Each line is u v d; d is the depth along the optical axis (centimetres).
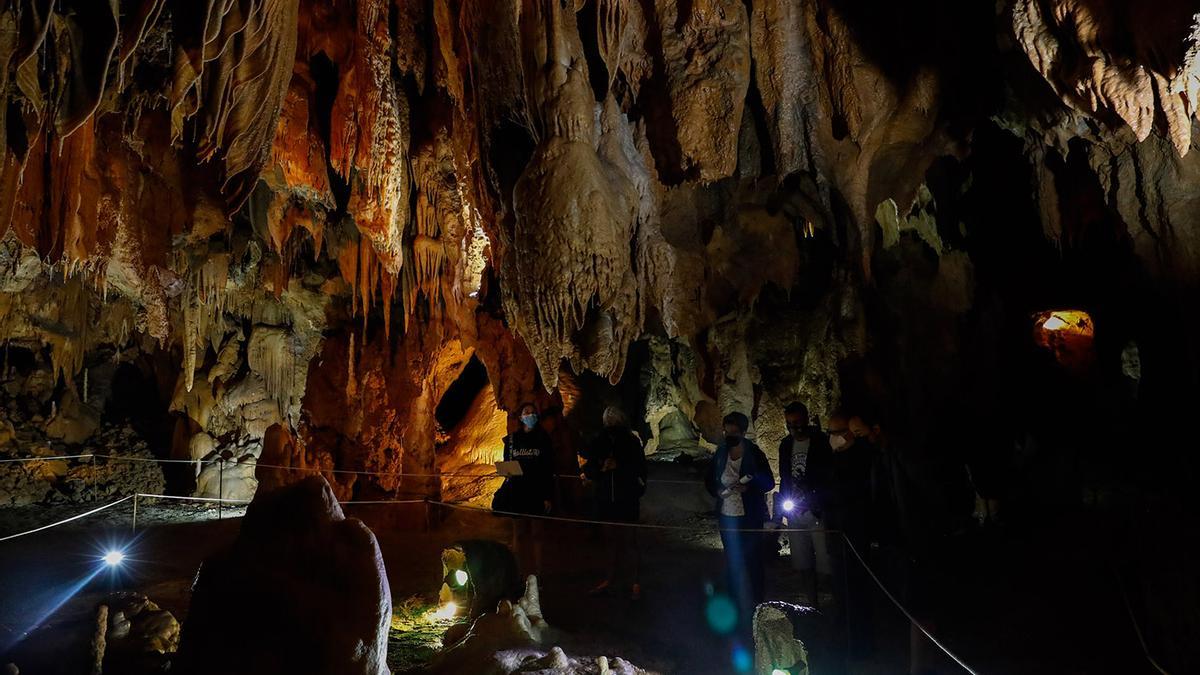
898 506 465
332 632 268
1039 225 796
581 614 550
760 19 595
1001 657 441
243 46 470
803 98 611
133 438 1331
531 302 586
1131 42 372
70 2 383
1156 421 667
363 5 697
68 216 590
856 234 702
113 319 1244
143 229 745
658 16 557
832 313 834
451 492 1138
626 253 594
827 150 625
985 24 564
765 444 866
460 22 623
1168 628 401
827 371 841
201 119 536
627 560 596
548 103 548
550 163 548
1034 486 809
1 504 1117
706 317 816
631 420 1189
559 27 543
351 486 1067
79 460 1250
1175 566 407
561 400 1013
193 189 766
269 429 1003
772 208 766
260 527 293
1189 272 542
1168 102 369
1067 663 426
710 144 557
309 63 783
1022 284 859
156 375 1363
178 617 520
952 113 598
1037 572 585
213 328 1192
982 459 827
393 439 1052
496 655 410
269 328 1190
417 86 845
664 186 666
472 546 534
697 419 938
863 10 569
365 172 781
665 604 582
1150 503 465
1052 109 529
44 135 568
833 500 466
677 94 557
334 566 278
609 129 601
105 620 369
